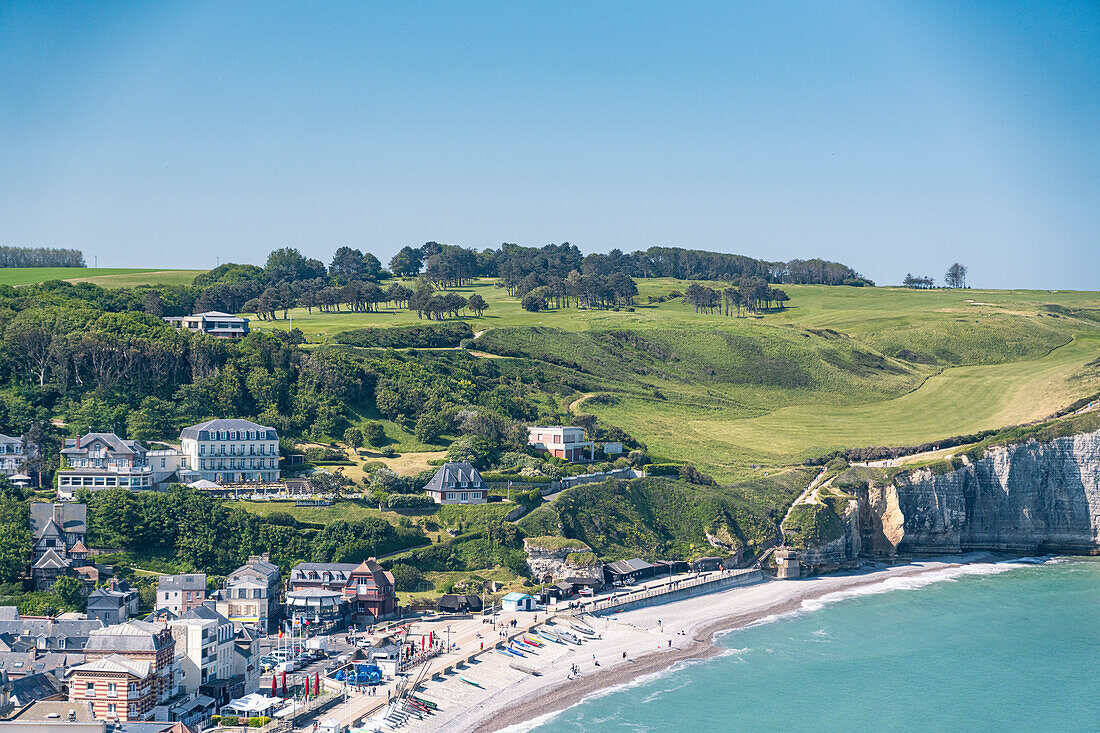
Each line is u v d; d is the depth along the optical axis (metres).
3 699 139.25
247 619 181.25
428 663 173.62
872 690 176.50
